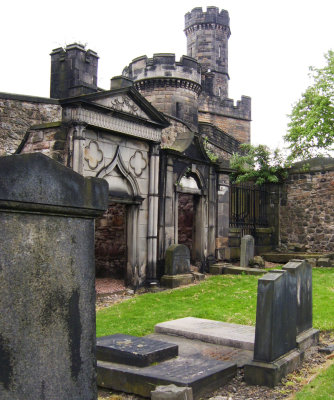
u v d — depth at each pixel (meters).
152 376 5.01
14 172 2.93
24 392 2.94
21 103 14.70
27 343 2.98
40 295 3.09
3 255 2.88
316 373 5.58
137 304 10.00
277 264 17.14
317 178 18.89
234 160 19.62
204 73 38.09
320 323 7.90
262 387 5.25
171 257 12.59
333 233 18.41
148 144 12.45
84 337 3.40
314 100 17.50
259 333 5.43
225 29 49.22
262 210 19.44
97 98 10.41
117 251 13.79
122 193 11.76
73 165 10.13
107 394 5.21
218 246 15.72
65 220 3.31
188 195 16.05
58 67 11.87
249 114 39.69
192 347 6.50
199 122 30.30
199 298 10.52
